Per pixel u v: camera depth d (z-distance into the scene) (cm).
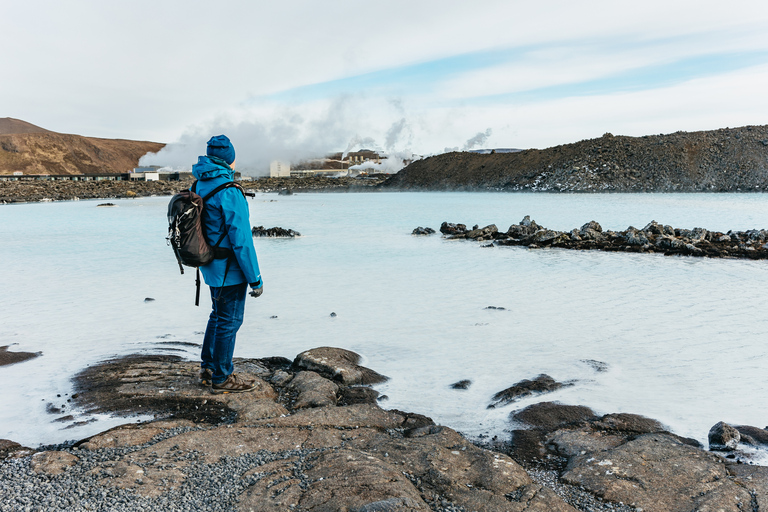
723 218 2706
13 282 1080
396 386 517
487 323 758
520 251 1625
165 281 1088
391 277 1159
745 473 322
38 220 2831
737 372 544
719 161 6281
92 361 579
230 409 439
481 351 626
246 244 412
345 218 3041
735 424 420
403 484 290
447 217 3066
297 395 478
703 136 6862
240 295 446
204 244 407
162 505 275
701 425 419
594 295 954
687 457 338
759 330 704
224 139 425
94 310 835
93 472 312
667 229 1914
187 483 301
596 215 3016
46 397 471
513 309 846
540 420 429
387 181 8800
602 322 758
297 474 310
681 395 484
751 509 277
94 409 439
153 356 596
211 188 413
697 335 685
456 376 543
